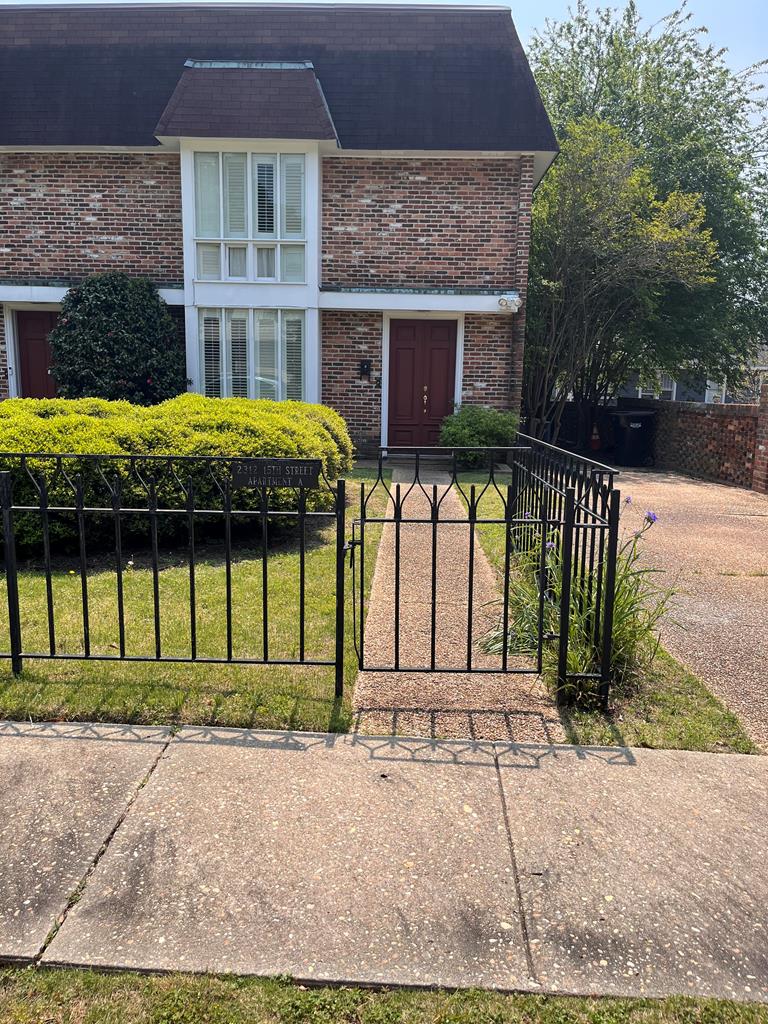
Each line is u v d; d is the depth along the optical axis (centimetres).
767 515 866
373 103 1280
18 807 274
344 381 1329
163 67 1316
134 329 1195
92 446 581
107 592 507
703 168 1719
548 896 235
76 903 229
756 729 342
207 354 1260
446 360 1335
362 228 1288
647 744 328
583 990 202
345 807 278
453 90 1287
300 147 1198
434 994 200
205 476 614
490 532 710
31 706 345
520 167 1265
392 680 384
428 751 319
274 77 1223
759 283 1827
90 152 1277
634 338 1636
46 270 1306
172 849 253
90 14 1363
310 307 1238
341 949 213
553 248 1476
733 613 505
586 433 1797
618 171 1402
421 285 1299
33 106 1284
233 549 638
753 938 220
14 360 1320
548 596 449
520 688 379
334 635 436
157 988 201
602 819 274
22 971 205
